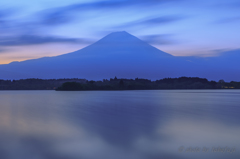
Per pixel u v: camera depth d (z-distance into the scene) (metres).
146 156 11.91
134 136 15.49
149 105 37.47
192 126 18.69
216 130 17.17
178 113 26.75
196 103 42.22
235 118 22.88
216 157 11.77
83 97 63.41
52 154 12.16
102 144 13.77
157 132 16.50
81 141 14.35
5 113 27.02
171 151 12.60
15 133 16.38
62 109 31.30
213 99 55.22
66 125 19.17
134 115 25.05
